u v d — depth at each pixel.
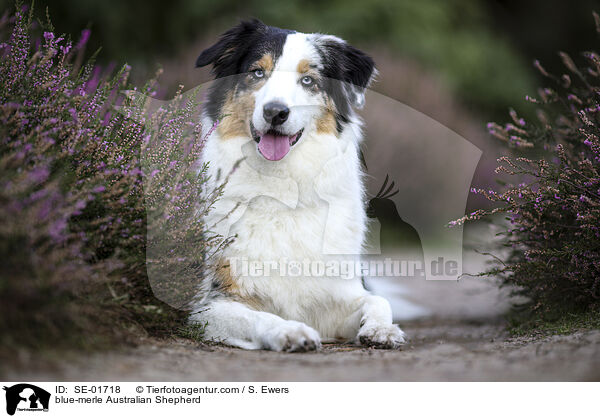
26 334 3.29
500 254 6.85
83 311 3.63
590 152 5.84
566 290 5.56
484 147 12.09
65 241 3.70
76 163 4.52
